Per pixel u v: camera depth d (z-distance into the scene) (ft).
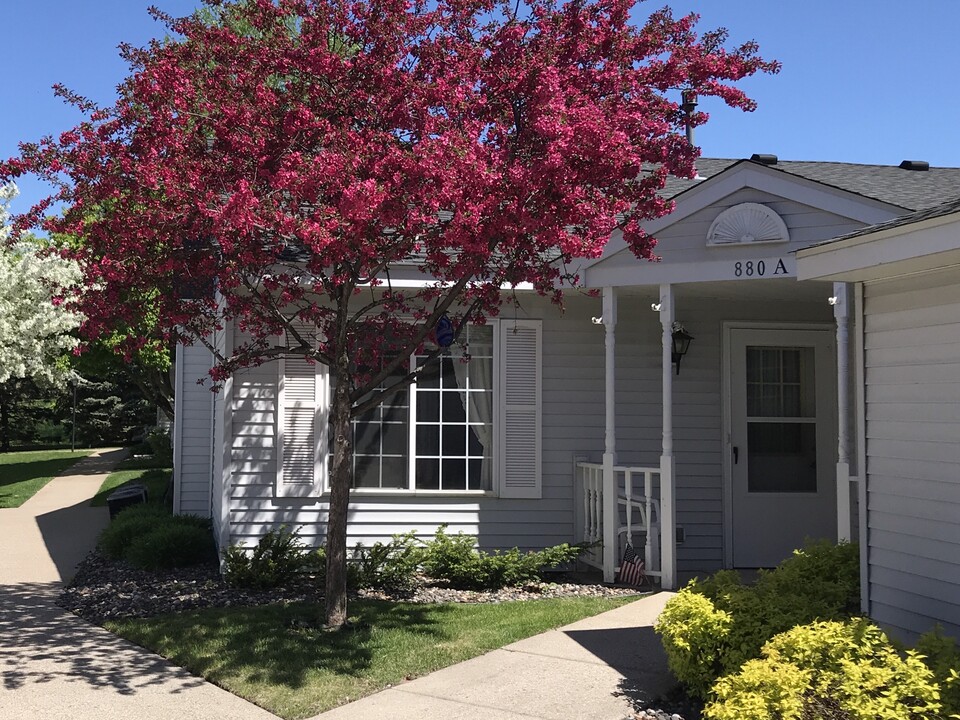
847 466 24.77
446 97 19.71
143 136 20.26
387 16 20.24
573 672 18.60
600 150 17.58
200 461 42.32
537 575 28.09
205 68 20.90
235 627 22.17
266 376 29.84
